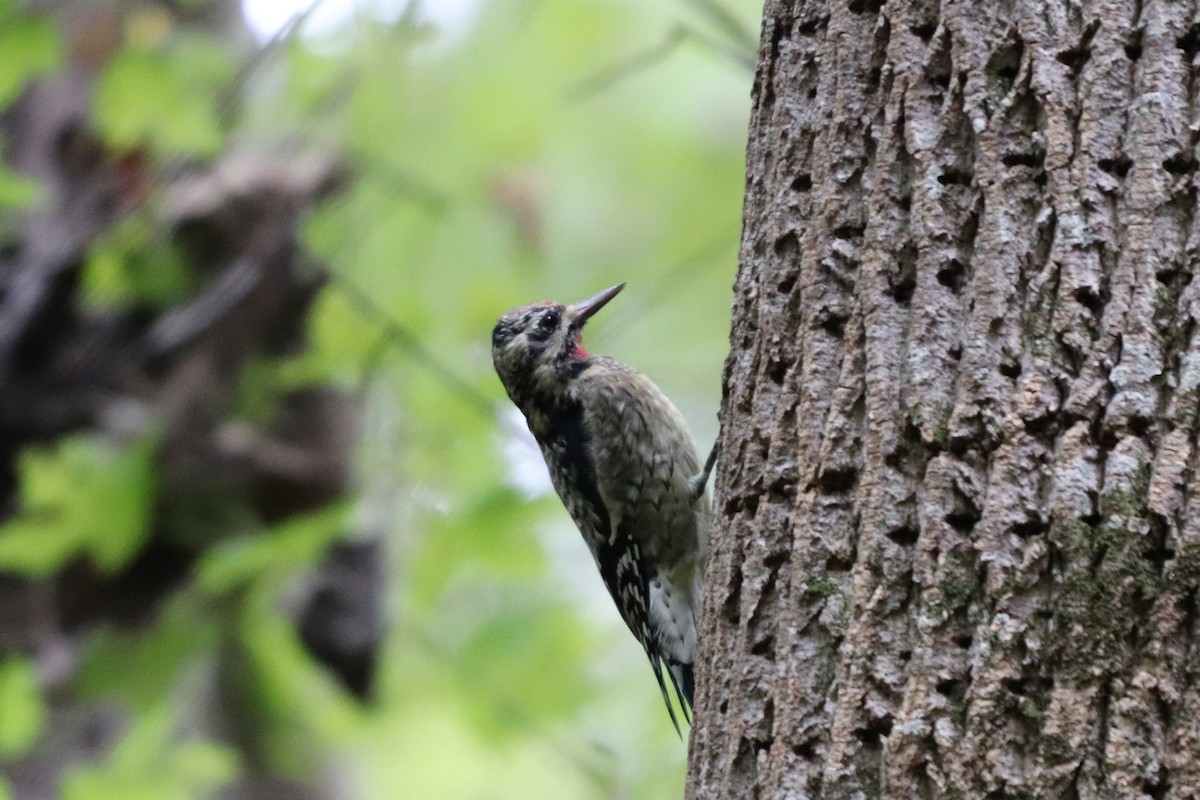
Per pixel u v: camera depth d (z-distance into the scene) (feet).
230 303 38.75
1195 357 15.79
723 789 17.70
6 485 39.27
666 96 51.47
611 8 48.52
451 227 43.21
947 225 17.21
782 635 17.37
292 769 45.29
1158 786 15.02
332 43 39.60
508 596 44.06
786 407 18.16
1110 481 15.69
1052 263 16.48
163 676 40.01
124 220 38.11
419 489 41.86
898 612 16.52
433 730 49.37
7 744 37.14
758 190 19.36
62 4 39.75
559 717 42.63
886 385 17.11
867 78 18.31
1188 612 15.26
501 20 45.44
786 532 17.88
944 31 17.63
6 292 38.70
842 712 16.52
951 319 16.97
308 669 42.57
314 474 40.14
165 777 38.58
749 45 33.45
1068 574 15.61
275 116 40.78
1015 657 15.66
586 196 51.01
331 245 40.55
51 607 39.68
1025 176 16.90
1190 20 16.66
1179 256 16.14
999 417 16.34
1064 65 16.99
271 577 40.11
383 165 40.22
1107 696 15.31
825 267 18.08
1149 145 16.43
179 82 36.14
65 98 39.34
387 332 37.60
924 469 16.72
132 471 37.19
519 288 43.96
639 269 49.90
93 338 39.19
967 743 15.66
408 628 43.27
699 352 52.65
